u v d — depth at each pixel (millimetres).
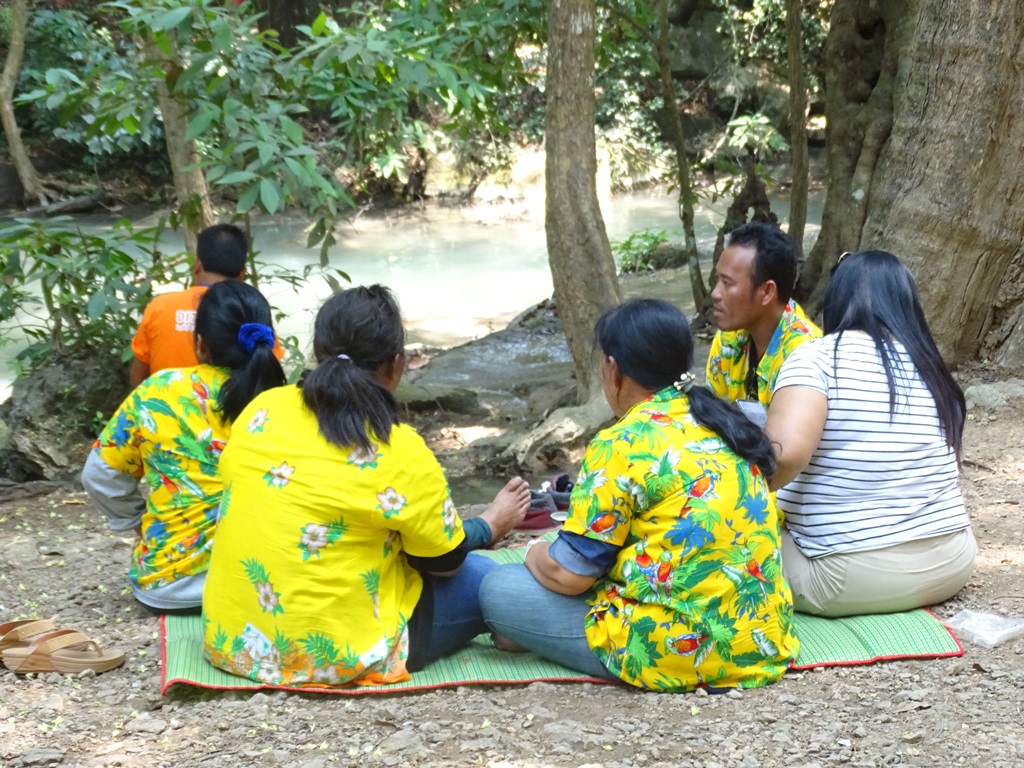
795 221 8797
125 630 3666
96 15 19766
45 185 18797
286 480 2930
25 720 2916
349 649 2992
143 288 6566
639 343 2887
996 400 5934
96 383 6785
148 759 2643
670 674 2980
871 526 3316
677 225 17109
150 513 3697
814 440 3199
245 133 5613
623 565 2979
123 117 6020
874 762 2508
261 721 2850
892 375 3326
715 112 20484
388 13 7867
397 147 7629
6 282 6648
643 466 2867
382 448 2908
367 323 2949
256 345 3584
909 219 6305
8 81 17594
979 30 5934
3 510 5441
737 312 3717
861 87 7703
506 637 3209
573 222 6699
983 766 2469
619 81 19672
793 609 3494
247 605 3020
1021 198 6180
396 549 3053
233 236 4637
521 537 4504
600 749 2637
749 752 2588
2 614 3861
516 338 10047
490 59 7539
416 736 2713
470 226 18562
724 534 2889
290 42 19922
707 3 20328
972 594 3637
